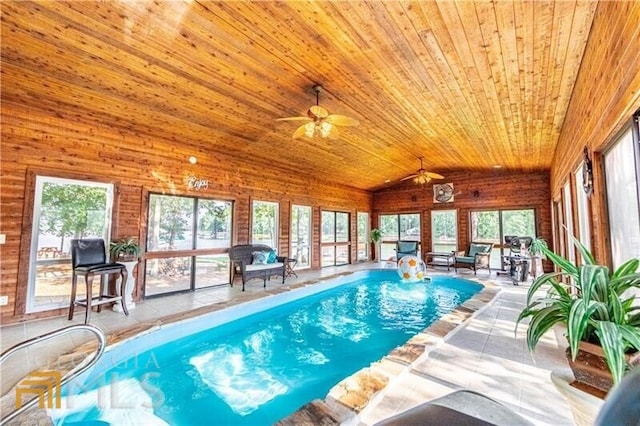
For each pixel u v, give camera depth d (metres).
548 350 3.01
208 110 4.70
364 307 5.60
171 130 5.31
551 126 5.03
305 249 9.13
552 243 7.91
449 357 2.86
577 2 2.35
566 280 5.03
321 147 6.82
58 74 3.55
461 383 2.38
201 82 3.94
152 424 2.26
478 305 4.63
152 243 5.59
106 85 3.85
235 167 7.08
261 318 4.95
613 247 2.61
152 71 3.65
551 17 2.53
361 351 3.64
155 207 5.66
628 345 1.31
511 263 7.13
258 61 3.53
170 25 2.94
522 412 1.99
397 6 2.58
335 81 3.94
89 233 4.77
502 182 9.20
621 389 0.71
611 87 2.17
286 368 3.21
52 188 4.41
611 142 2.46
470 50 3.11
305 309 5.47
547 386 2.32
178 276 5.98
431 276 7.79
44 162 4.30
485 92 4.00
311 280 6.75
